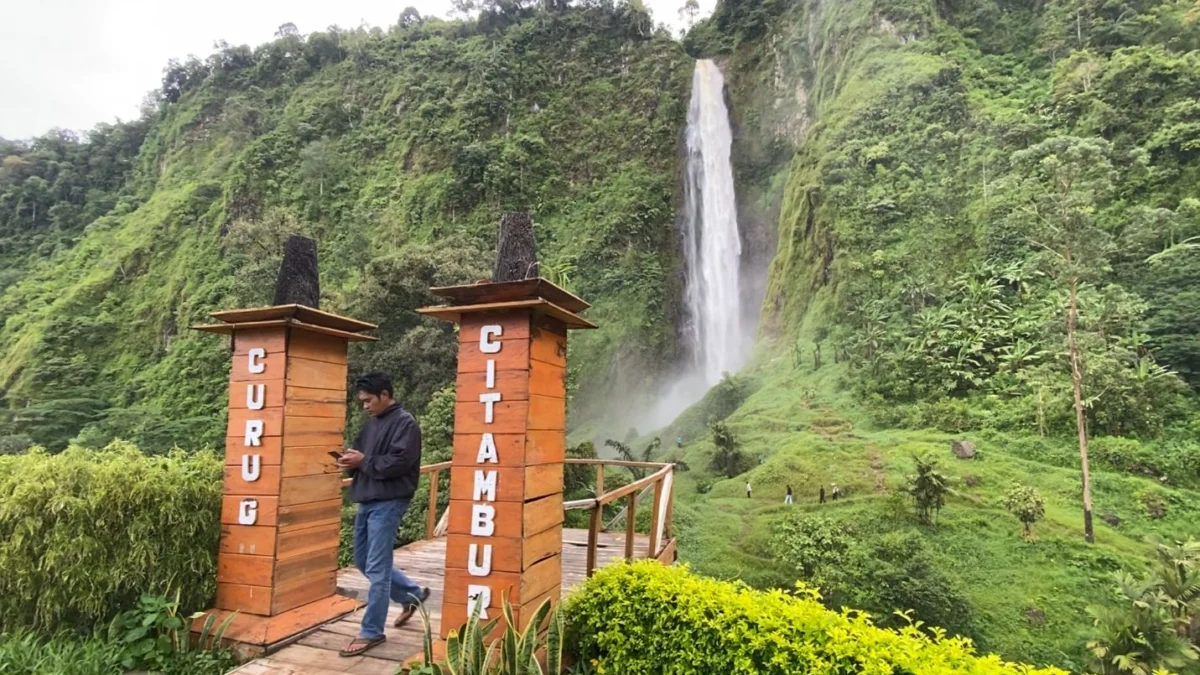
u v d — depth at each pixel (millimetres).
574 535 6594
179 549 3695
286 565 3637
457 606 3033
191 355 36406
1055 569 15555
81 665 3035
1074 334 20594
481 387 3162
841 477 20891
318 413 3984
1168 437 19734
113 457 3957
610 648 3152
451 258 22594
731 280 42625
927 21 42344
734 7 54375
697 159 46625
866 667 2438
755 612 2877
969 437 21750
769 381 31219
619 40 54656
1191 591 12797
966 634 13930
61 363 38219
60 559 3357
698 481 23562
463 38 61219
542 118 50875
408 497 3447
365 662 3137
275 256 27031
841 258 33500
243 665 3096
